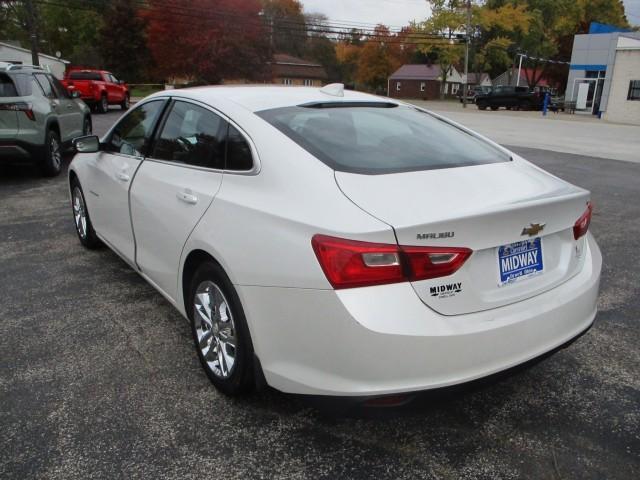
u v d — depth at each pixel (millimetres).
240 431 2588
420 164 2656
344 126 2908
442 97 69062
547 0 64250
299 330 2244
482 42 61938
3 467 2330
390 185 2377
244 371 2623
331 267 2111
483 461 2406
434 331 2107
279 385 2402
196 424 2635
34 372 3074
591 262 2828
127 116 4074
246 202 2543
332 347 2146
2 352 3291
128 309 3908
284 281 2264
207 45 48156
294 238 2258
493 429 2627
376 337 2055
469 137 3299
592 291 2695
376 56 83312
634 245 5574
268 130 2709
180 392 2898
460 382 2180
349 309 2076
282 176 2486
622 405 2824
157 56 50094
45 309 3896
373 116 3170
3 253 5098
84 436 2537
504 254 2352
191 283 2984
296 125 2787
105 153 4266
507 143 15555
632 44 29031
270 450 2461
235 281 2492
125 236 3887
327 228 2160
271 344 2385
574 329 2590
